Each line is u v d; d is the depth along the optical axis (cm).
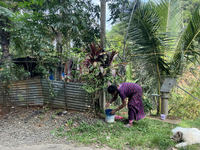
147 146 275
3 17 562
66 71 485
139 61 498
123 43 501
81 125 351
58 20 459
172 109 524
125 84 364
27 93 456
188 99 509
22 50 467
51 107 453
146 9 459
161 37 449
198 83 489
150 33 453
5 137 308
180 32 463
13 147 273
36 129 340
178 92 564
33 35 416
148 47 467
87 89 390
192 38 426
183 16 497
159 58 457
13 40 436
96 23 664
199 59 465
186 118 462
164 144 274
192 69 481
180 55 450
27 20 420
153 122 401
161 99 445
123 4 531
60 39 692
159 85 487
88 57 413
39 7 557
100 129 337
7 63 431
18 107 455
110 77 386
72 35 583
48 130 337
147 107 474
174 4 481
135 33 465
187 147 262
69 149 265
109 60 413
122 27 497
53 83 445
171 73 477
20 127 348
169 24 493
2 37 682
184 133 289
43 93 467
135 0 463
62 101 446
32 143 286
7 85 432
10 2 646
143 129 344
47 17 480
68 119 379
